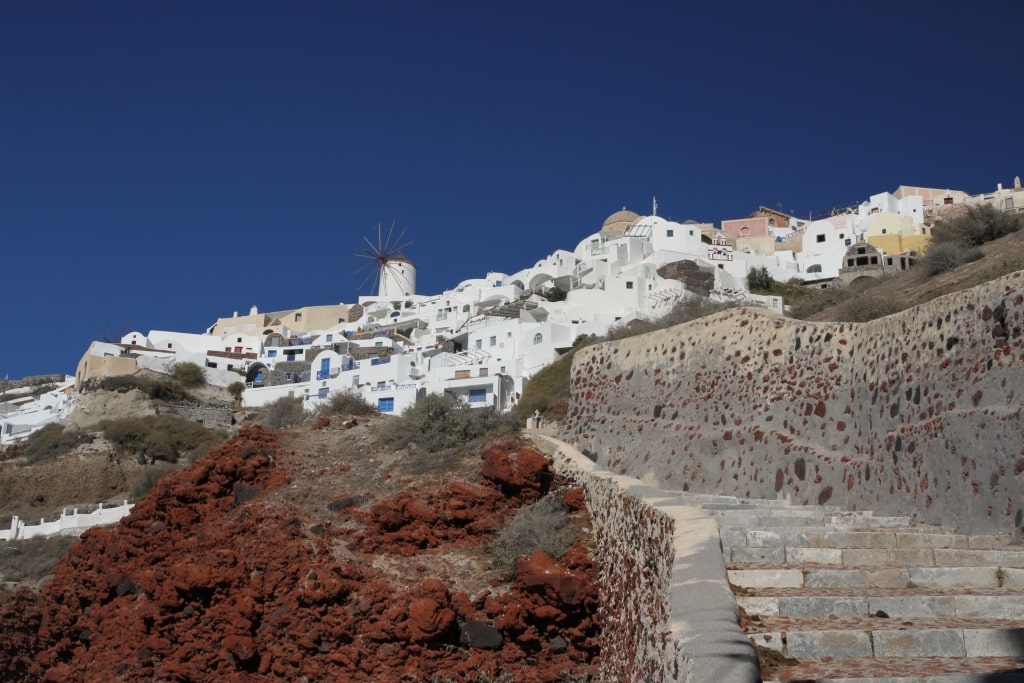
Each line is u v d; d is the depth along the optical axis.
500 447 17.16
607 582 12.74
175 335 97.69
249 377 83.44
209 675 13.89
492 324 74.06
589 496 14.95
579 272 87.25
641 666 9.90
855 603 9.52
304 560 14.59
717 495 16.08
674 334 18.94
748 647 7.49
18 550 39.09
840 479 14.37
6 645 21.48
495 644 13.12
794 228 109.38
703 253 87.56
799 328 16.28
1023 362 11.33
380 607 13.74
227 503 16.94
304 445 18.97
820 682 7.68
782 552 11.21
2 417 82.19
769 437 15.85
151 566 16.11
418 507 15.37
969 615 9.38
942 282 32.72
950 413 12.40
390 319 99.94
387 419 21.28
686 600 8.49
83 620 16.23
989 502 11.49
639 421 18.80
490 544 14.91
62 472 58.75
